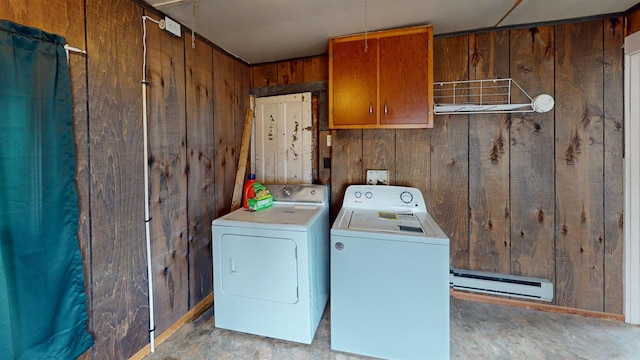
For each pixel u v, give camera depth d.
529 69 1.98
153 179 1.70
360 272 1.61
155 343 1.73
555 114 1.95
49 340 1.18
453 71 2.12
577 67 1.90
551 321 1.92
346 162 2.44
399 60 1.97
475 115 2.11
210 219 2.24
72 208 1.25
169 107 1.81
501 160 2.07
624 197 1.85
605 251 1.91
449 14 1.81
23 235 1.10
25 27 1.08
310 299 1.74
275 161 2.70
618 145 1.85
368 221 1.83
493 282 2.08
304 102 2.57
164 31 1.77
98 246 1.39
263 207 2.19
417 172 2.26
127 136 1.53
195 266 2.09
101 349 1.41
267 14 1.79
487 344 1.71
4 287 1.04
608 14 1.82
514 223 2.07
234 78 2.52
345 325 1.66
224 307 1.87
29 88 1.10
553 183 1.98
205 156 2.17
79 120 1.29
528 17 1.86
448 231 2.21
